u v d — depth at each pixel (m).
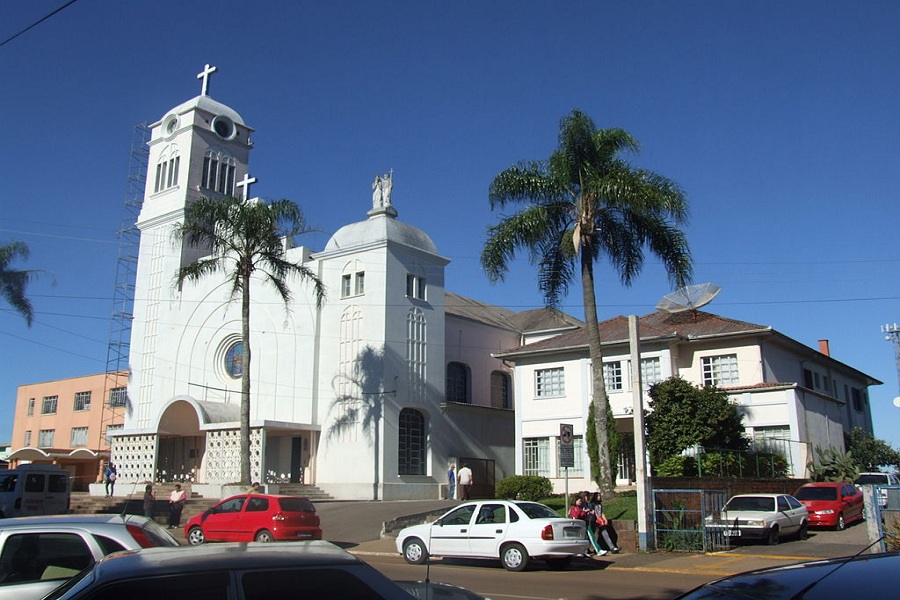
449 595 6.24
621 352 33.38
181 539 23.67
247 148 48.78
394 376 36.53
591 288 24.45
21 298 33.41
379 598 4.66
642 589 13.84
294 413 37.84
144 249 46.81
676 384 27.84
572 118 24.69
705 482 23.59
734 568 16.88
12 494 25.69
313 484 36.47
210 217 31.27
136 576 4.39
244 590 4.41
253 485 30.34
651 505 20.12
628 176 23.62
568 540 16.81
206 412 37.66
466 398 42.59
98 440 56.06
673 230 24.80
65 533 7.84
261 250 31.58
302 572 4.62
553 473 34.09
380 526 26.75
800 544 21.56
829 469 29.67
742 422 29.83
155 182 47.53
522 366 36.09
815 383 36.41
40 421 61.25
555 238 25.45
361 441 35.75
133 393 44.78
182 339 43.44
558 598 12.72
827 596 3.46
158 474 41.00
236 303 41.44
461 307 46.66
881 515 14.80
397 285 37.78
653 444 27.42
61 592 5.00
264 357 39.75
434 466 37.59
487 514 17.53
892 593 3.33
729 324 32.59
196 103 46.56
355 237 38.69
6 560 7.58
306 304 38.81
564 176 24.56
